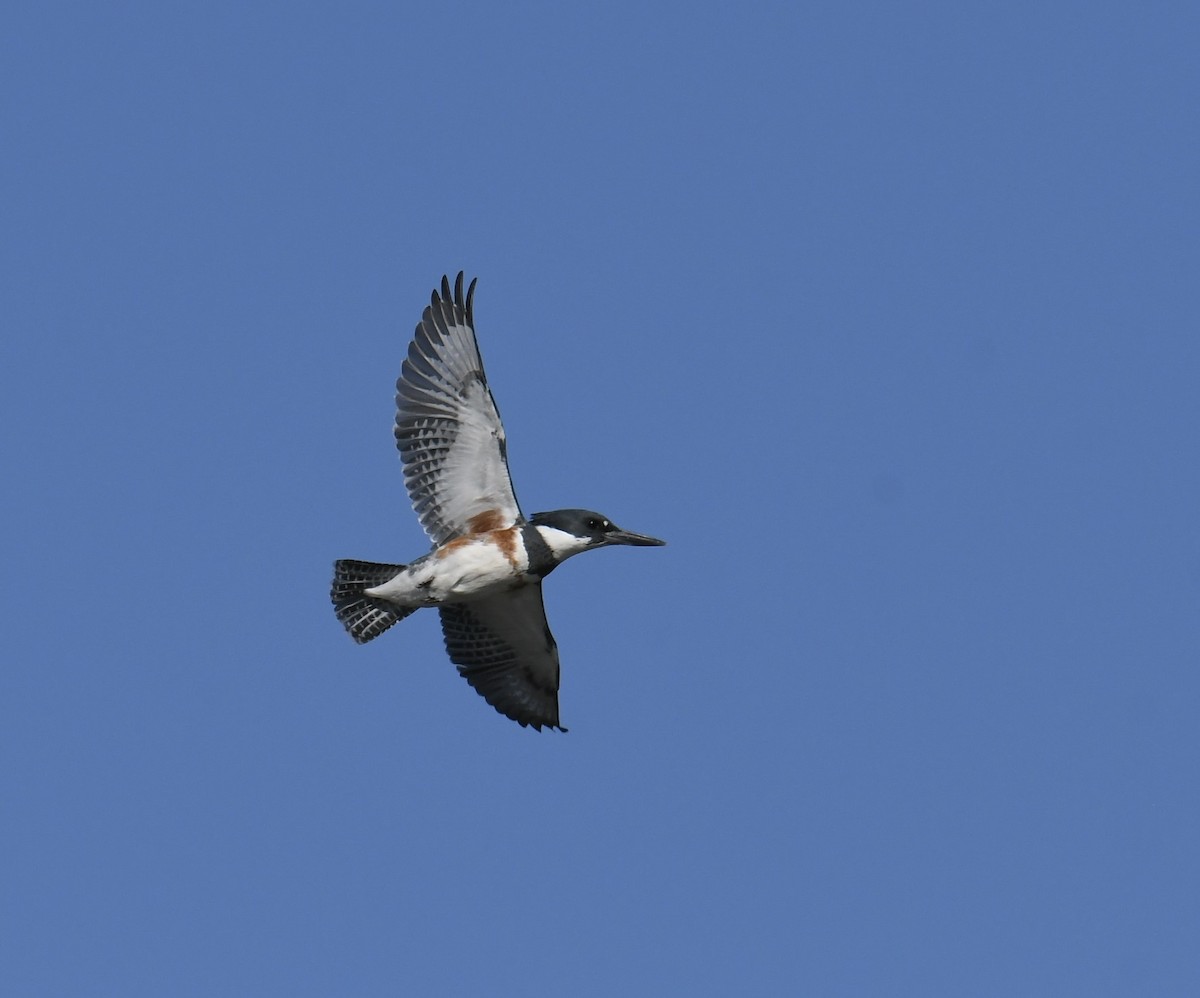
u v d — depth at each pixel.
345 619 17.92
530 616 18.75
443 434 17.44
